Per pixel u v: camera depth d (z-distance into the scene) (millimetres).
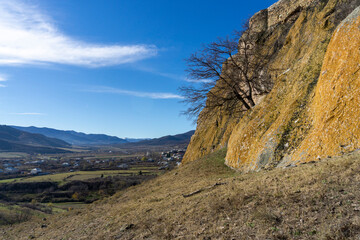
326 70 11086
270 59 25406
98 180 91062
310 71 13930
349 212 4496
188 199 10156
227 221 6227
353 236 3834
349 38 10133
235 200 7199
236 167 16250
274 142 12602
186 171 21484
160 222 8258
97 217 13938
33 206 56750
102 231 9977
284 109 14047
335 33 11492
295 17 25562
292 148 11359
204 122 36500
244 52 23219
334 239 3936
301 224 4777
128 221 9961
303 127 11555
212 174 17156
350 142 8141
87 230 11312
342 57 10133
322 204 5152
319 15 19094
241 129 18359
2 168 152250
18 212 35562
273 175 8617
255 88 23609
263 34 29734
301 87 13664
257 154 13641
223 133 29375
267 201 6348
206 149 31000
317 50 14906
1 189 84938
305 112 12109
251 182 8828
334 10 16922
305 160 9758
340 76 9695
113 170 131875
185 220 7508
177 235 6602
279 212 5531
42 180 96500
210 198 8672
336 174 6199
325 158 8578
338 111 9133
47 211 51938
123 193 23109
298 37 21547
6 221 29547
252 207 6402
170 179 20906
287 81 16281
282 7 27750
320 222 4613
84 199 72438
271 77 23125
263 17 30875
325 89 10531
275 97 16469
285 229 4824
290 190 6371
